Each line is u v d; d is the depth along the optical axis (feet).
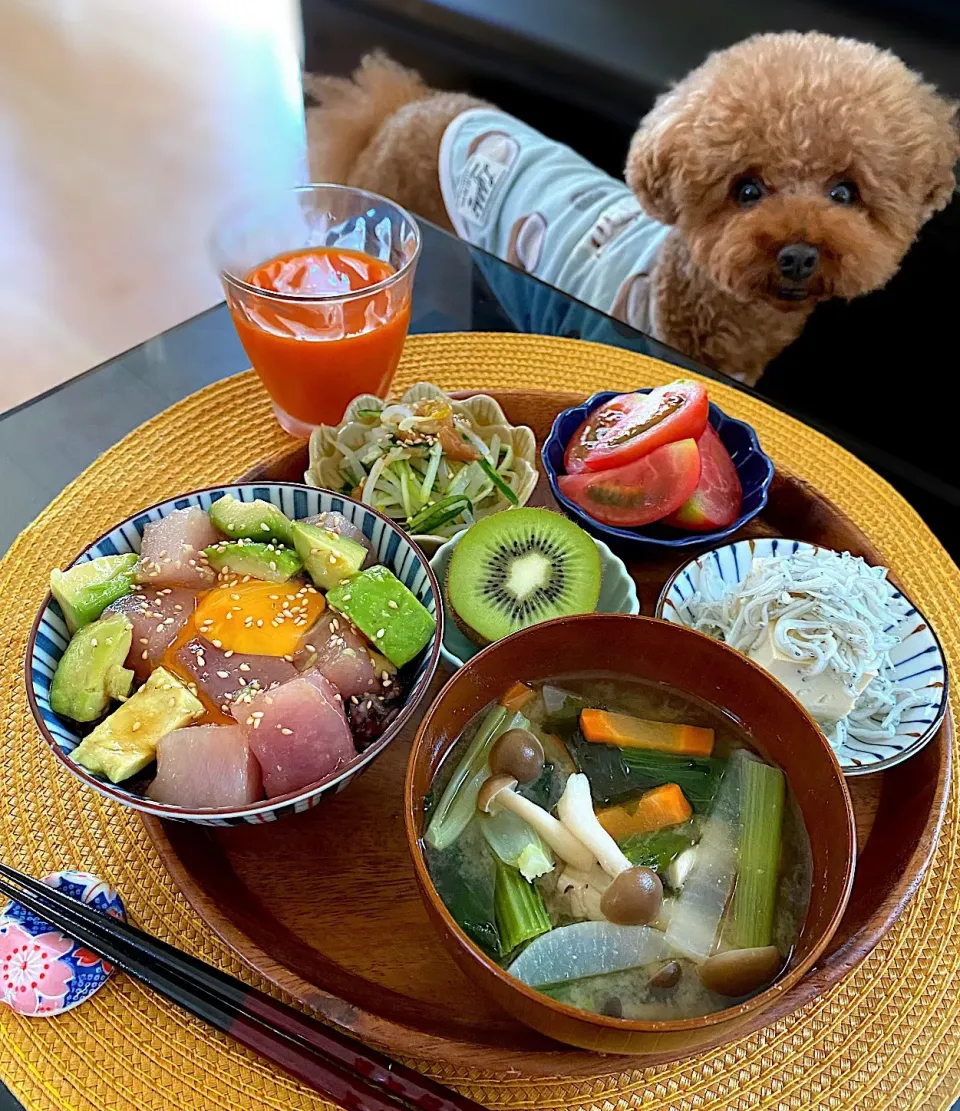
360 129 2.46
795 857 0.78
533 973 0.72
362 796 0.91
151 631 0.86
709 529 1.12
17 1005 0.76
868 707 0.97
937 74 1.97
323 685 0.82
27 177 2.94
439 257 1.61
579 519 1.12
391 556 0.97
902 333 1.91
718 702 0.86
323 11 2.69
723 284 1.66
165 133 3.17
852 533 1.12
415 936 0.82
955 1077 0.77
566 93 2.26
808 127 1.51
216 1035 0.77
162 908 0.84
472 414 1.25
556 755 0.84
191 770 0.78
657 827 0.80
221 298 2.57
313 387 1.23
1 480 1.24
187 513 0.93
